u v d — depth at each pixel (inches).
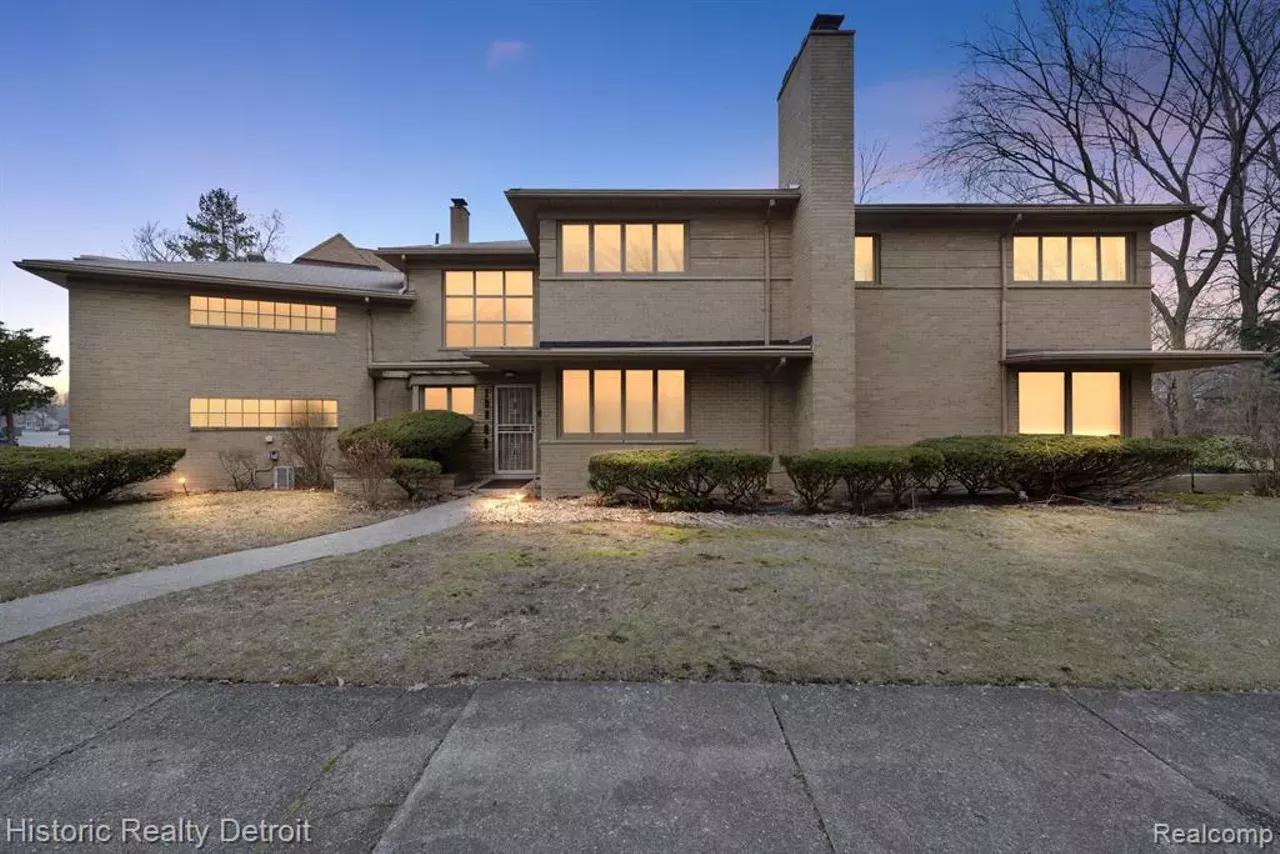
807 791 94.3
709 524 317.1
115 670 141.4
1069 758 103.7
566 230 450.3
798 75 437.1
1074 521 310.5
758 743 108.8
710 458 346.0
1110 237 458.9
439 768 100.7
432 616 176.4
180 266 567.2
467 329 576.4
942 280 456.1
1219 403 684.1
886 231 456.8
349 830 85.4
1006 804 91.0
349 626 168.9
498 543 271.3
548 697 127.3
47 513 372.2
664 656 148.0
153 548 274.8
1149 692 129.0
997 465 359.9
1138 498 380.5
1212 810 89.7
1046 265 460.4
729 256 449.7
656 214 447.2
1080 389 453.4
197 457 513.0
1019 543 265.3
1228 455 432.5
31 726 115.6
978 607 182.7
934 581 208.7
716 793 93.8
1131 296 453.7
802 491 348.2
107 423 490.9
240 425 530.3
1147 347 450.3
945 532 287.3
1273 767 101.2
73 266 470.6
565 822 86.9
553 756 104.4
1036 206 437.7
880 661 144.8
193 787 95.9
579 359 417.7
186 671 140.4
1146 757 104.1
